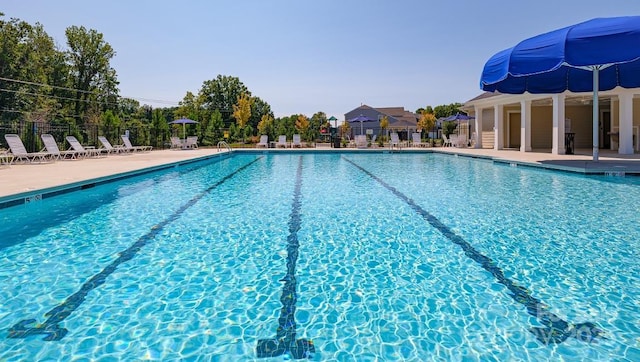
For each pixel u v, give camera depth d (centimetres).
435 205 688
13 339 249
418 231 517
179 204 712
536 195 772
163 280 351
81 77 3928
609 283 336
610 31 812
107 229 535
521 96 1717
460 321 273
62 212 644
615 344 240
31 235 505
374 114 5309
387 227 539
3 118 2734
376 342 246
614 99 1792
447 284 339
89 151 1559
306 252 432
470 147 2308
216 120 3061
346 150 2202
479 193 807
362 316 282
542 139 2105
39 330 261
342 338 251
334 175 1162
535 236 485
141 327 265
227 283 345
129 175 1031
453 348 238
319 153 2214
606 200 709
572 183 917
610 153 1603
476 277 355
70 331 259
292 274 366
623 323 266
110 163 1288
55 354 232
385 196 787
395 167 1386
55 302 304
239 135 3167
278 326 268
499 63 981
